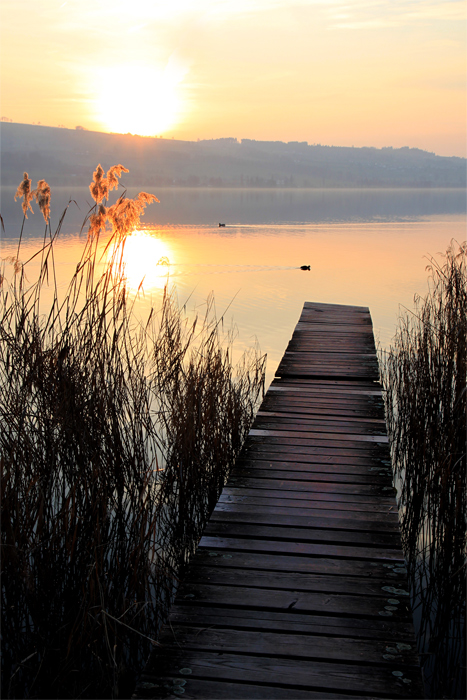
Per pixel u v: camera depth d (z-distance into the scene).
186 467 3.27
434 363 3.85
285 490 3.00
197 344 5.76
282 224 29.20
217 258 16.23
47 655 2.11
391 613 2.06
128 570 2.38
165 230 25.02
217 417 3.68
